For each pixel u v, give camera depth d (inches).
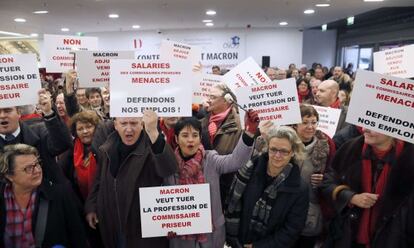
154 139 68.1
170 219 71.0
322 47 671.1
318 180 87.4
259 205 75.0
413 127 64.7
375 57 133.1
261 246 74.2
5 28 505.7
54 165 87.0
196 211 71.2
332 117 113.9
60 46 139.5
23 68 80.1
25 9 341.7
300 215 73.4
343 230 73.7
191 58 137.0
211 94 116.0
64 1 301.7
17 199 70.8
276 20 466.6
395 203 66.5
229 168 77.0
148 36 582.6
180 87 68.6
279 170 74.9
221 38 574.2
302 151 74.7
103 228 79.2
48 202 72.5
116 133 82.0
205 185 71.2
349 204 72.8
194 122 76.1
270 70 311.1
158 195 70.5
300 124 92.5
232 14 403.9
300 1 316.8
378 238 68.1
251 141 75.0
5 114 80.8
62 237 73.6
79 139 101.1
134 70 67.9
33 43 547.5
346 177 75.1
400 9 382.3
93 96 158.9
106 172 78.7
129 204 73.7
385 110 66.6
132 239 75.4
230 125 109.0
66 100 119.6
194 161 75.3
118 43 594.9
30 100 81.3
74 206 77.2
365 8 358.3
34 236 71.3
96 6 331.9
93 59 119.0
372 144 69.7
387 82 65.9
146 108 68.2
